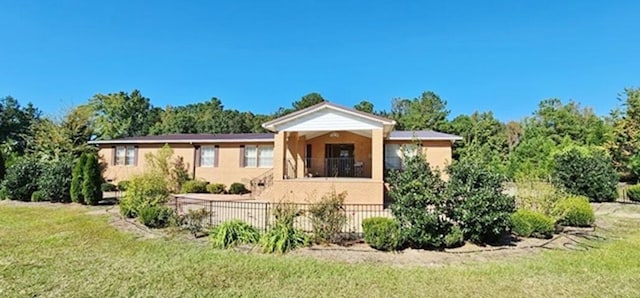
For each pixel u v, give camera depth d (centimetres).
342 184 1475
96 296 504
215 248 774
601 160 1733
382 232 744
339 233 816
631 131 2350
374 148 1479
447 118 4897
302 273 605
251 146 2133
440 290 529
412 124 4603
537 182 1094
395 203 803
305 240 790
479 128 4109
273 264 655
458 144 3812
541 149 3003
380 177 1461
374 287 541
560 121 4100
